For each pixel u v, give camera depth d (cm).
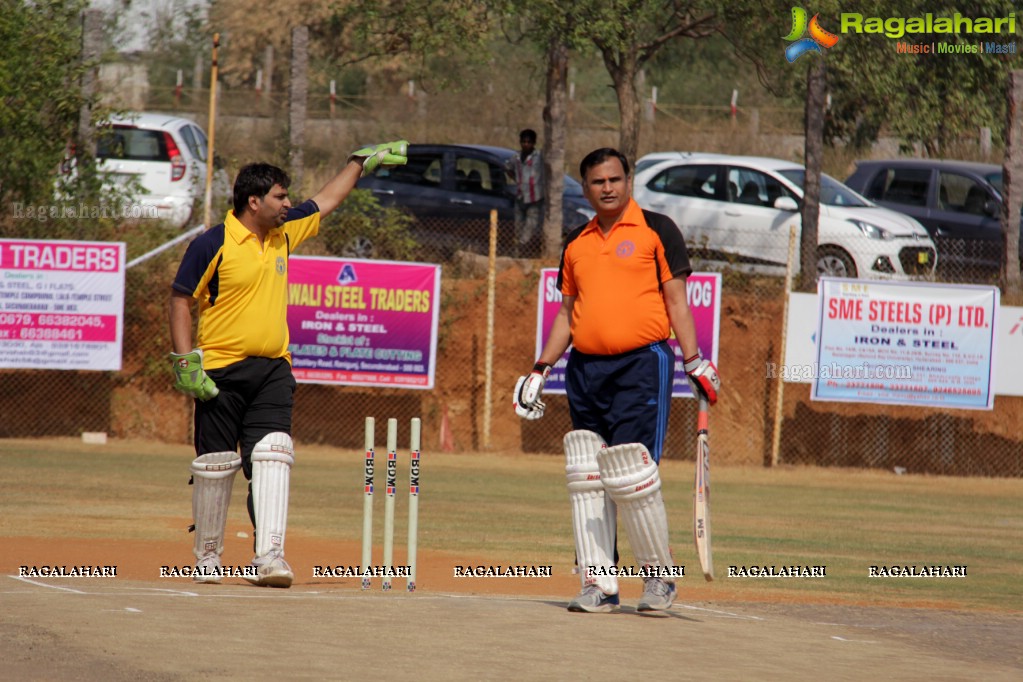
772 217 7800
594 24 7231
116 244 6775
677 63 12394
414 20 7819
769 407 7488
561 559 3941
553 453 7394
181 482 5575
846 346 7012
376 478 6153
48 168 7306
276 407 2859
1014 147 7625
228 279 2764
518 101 13462
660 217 2497
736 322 7569
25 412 7262
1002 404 7531
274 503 2841
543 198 7875
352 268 6981
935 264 7838
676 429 7444
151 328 7319
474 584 3359
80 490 5191
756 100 14150
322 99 14212
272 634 2122
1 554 3484
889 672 2127
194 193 7938
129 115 7981
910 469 7475
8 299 6712
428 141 12488
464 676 1861
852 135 10869
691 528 4891
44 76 7250
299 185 7688
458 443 7438
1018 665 2323
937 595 3575
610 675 1919
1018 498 6575
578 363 2509
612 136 12825
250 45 15488
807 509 5694
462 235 8012
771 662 2134
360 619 2308
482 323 7562
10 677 1738
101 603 2350
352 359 6994
